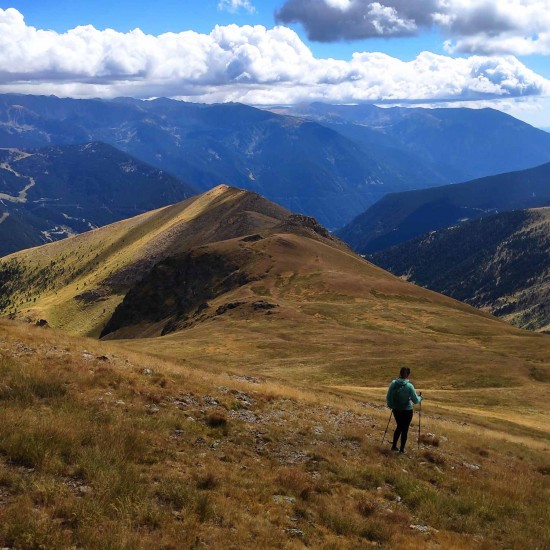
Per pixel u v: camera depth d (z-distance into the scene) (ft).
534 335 354.33
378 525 42.57
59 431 44.01
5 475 36.24
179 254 654.53
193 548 32.81
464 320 362.53
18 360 67.77
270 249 578.25
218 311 393.70
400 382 65.51
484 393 184.24
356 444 66.59
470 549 42.04
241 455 52.54
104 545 30.53
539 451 99.60
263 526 37.73
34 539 29.66
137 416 55.52
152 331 558.15
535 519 52.85
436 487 56.90
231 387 86.89
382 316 358.43
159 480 41.39
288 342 273.75
